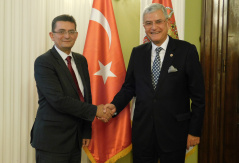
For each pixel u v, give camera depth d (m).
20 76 2.18
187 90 1.87
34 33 2.22
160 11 1.82
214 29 2.45
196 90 1.79
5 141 2.16
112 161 2.17
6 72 2.14
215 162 2.51
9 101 2.15
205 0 2.46
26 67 2.20
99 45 2.19
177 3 2.46
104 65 2.21
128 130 2.19
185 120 1.83
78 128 1.78
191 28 2.54
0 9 2.11
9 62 2.13
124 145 2.17
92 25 2.20
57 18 1.73
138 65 1.94
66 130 1.70
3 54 2.13
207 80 2.49
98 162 2.15
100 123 2.17
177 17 2.46
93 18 2.21
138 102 1.91
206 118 2.51
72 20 1.76
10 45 2.14
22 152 2.22
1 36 2.11
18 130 2.18
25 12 2.18
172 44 1.87
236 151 2.48
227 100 2.47
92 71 2.16
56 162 1.66
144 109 1.85
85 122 1.90
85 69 1.94
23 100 2.21
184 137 1.82
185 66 1.79
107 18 2.23
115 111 2.00
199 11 2.52
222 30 2.43
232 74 2.45
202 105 1.79
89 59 2.17
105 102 2.19
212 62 2.47
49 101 1.64
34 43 2.22
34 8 2.21
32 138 1.75
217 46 2.45
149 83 1.84
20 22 2.17
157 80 1.84
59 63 1.71
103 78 2.21
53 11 2.33
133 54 2.03
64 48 1.74
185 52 1.81
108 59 2.21
